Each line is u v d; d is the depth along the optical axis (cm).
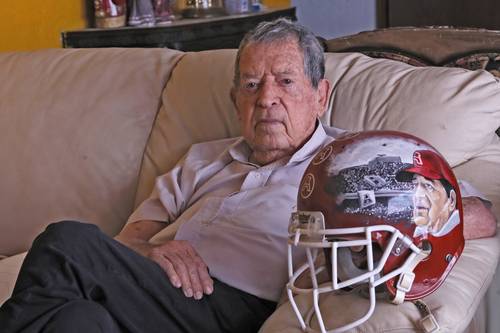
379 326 123
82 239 138
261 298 161
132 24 315
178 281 151
